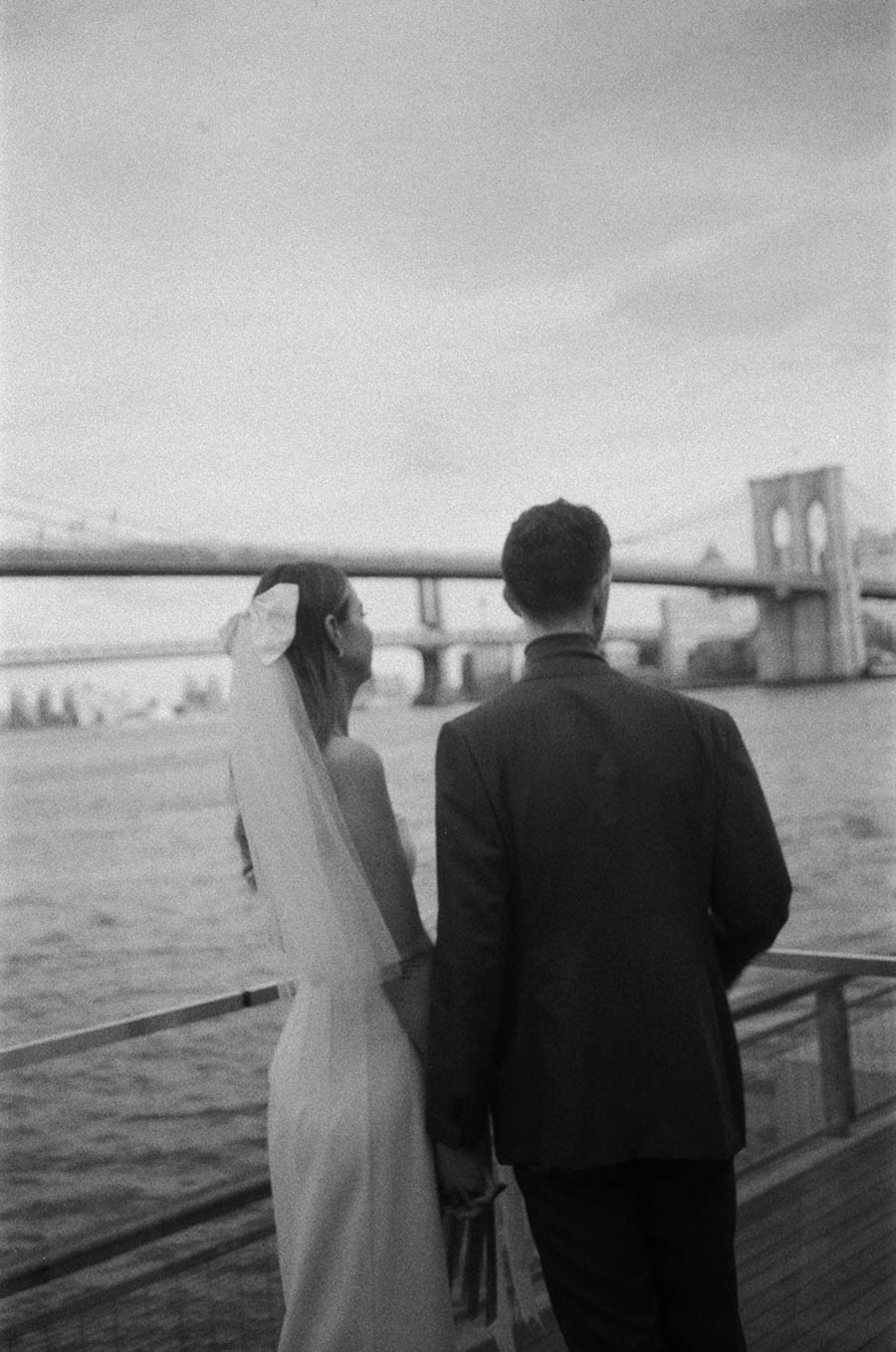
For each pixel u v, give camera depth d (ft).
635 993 4.25
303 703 4.96
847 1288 6.73
